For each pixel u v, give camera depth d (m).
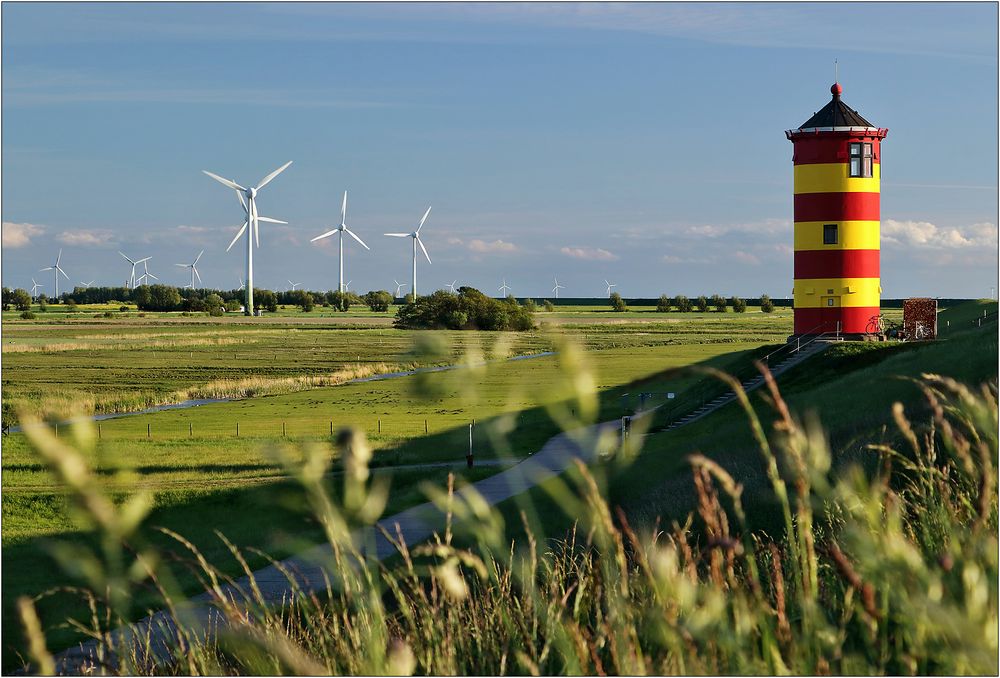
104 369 143.00
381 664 4.53
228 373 136.50
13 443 63.09
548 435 53.97
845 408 40.16
